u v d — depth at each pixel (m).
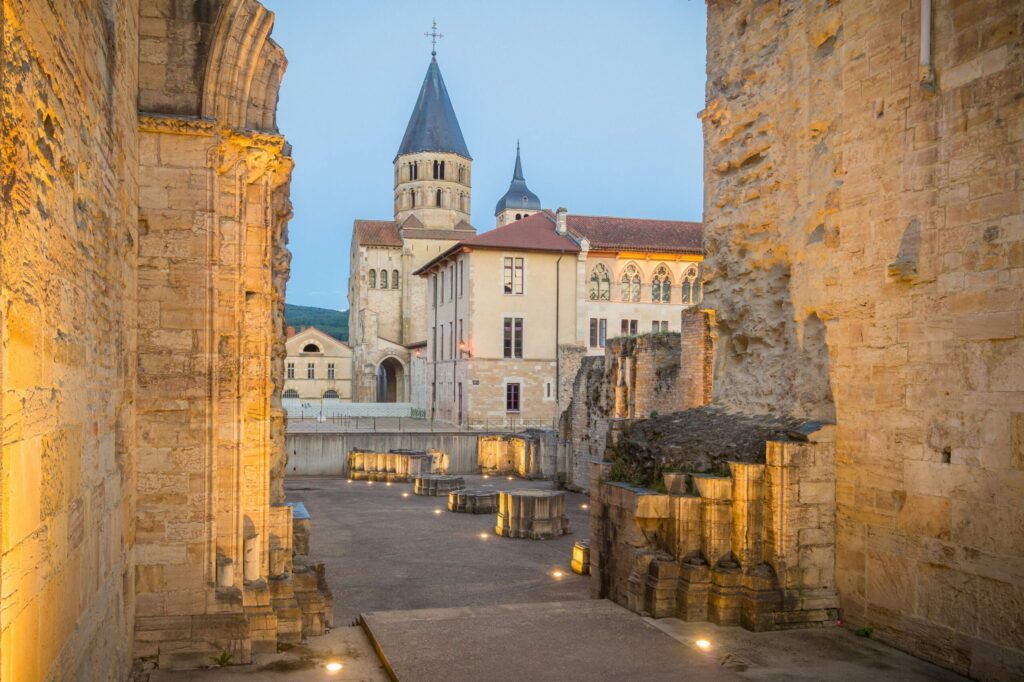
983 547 9.74
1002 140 9.67
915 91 10.92
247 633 10.49
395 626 11.70
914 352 10.83
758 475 12.20
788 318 13.50
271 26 10.95
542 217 64.50
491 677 9.66
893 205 11.25
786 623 11.76
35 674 5.32
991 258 9.77
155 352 10.50
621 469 14.81
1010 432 9.45
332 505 30.75
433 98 123.69
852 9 12.08
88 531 7.15
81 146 6.79
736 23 14.96
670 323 62.41
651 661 10.32
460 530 25.42
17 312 4.83
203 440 10.59
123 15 9.23
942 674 9.98
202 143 10.67
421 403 74.81
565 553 21.78
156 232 10.55
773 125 13.95
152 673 10.05
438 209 120.19
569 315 59.69
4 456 4.54
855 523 11.78
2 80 4.24
